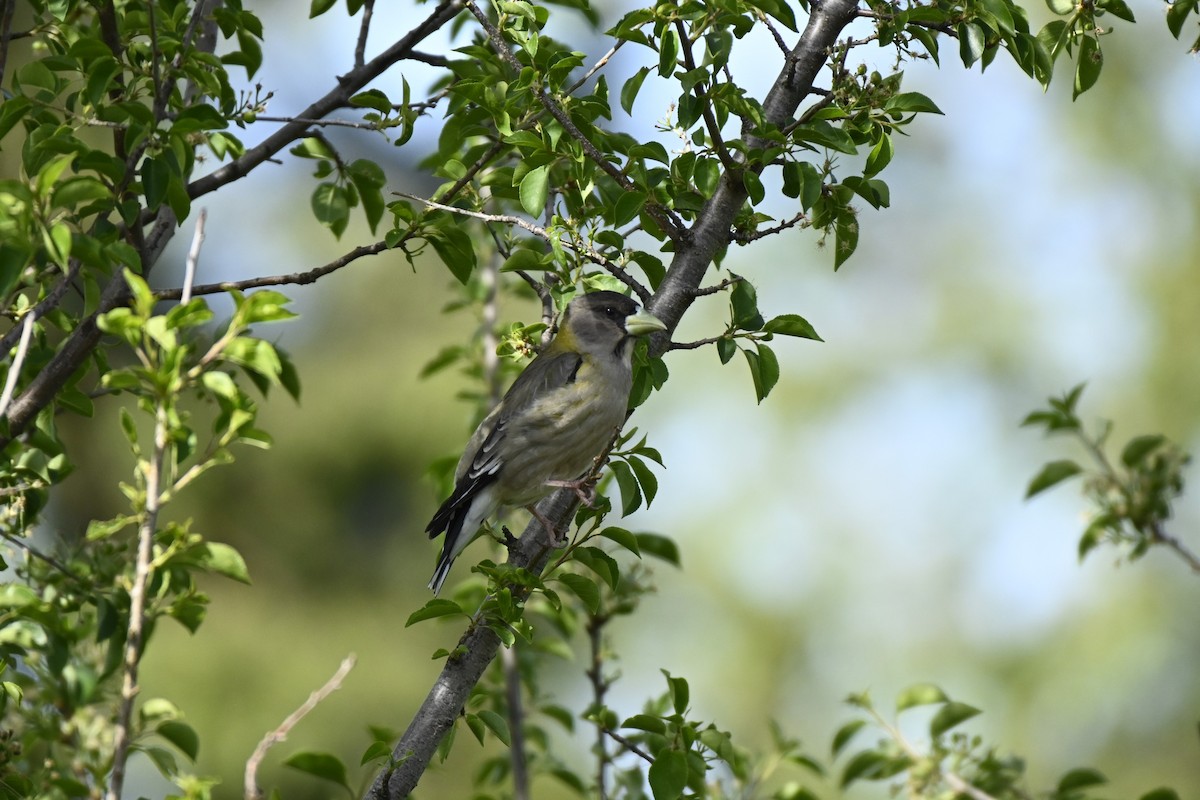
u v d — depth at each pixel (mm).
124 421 5930
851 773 9797
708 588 27109
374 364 28234
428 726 7566
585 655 18953
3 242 6281
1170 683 23234
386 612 27281
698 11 7480
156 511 5590
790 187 7859
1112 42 27078
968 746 10695
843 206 7961
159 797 16219
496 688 10680
